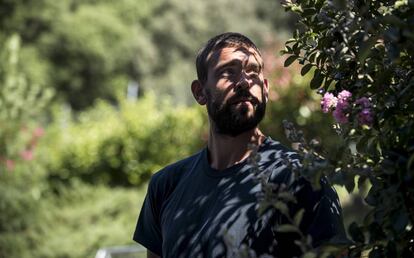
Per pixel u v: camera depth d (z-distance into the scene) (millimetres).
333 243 2850
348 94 2988
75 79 47625
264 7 51000
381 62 3014
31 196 14117
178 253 3529
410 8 2742
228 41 3553
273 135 12891
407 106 2932
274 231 3324
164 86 49906
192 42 50938
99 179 17469
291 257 3344
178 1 51281
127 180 17422
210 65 3547
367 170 2867
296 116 12656
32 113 15203
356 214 13938
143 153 17266
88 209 14828
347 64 3215
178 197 3670
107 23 48406
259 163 3475
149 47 49750
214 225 3418
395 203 2781
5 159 14234
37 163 14758
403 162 2781
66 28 47062
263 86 3547
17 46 15586
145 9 51062
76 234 13938
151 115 17484
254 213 3352
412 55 2857
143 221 3949
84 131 18484
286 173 3375
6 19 45969
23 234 13859
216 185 3521
